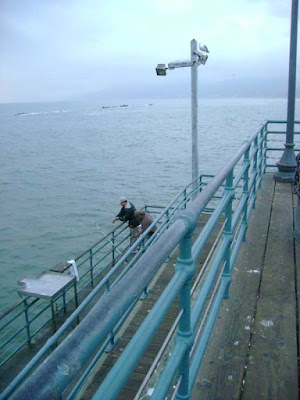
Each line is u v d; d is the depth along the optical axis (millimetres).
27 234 22719
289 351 2736
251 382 2475
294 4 6676
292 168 7121
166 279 7008
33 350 7008
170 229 1480
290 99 7117
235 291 3502
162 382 1548
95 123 136750
